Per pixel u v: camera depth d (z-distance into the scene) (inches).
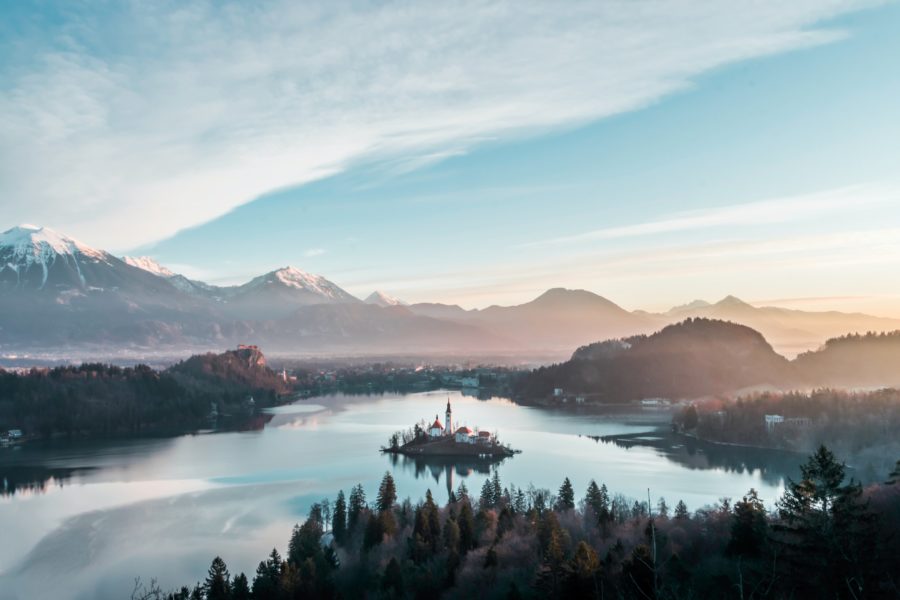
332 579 5339.6
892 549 3405.5
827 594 3075.8
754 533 4407.0
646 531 5093.5
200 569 6294.3
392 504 7460.6
